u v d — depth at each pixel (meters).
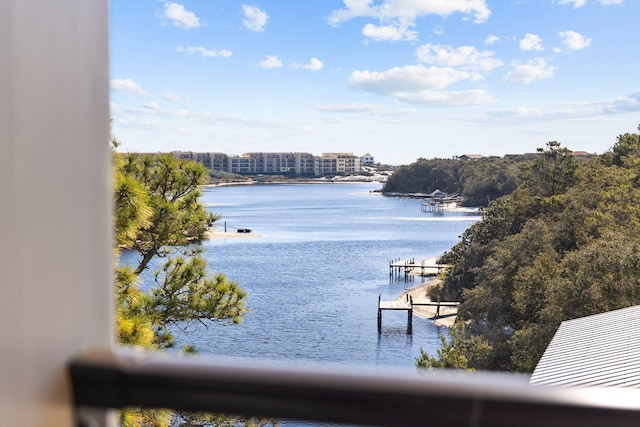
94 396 0.60
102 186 0.67
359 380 0.54
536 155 27.39
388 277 30.66
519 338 16.56
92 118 0.65
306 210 57.25
